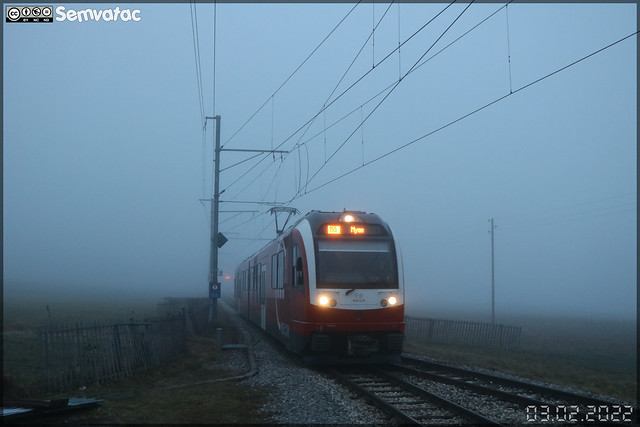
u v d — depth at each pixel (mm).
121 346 13992
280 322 19312
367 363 16344
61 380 12055
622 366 22641
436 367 16703
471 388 13039
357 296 15969
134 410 10453
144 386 12945
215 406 10891
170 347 17141
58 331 12180
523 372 18000
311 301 15820
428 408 10977
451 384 13750
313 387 13133
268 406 11141
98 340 13219
